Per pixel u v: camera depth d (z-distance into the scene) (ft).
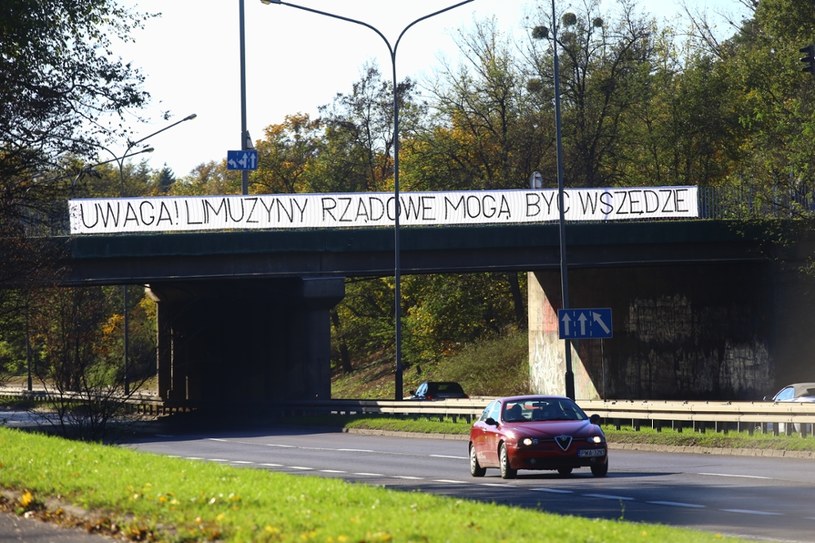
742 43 428.15
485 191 291.79
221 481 95.09
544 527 69.92
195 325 406.00
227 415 358.43
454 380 408.26
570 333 225.15
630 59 427.33
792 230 285.02
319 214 291.38
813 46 176.76
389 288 488.85
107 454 123.24
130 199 282.15
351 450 204.23
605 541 65.41
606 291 329.72
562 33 428.15
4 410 425.28
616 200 289.33
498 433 138.41
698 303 308.40
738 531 84.69
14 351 465.47
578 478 137.28
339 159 530.27
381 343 508.94
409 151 484.74
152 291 413.18
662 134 417.08
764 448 173.88
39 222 183.62
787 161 288.30
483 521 71.36
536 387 353.92
